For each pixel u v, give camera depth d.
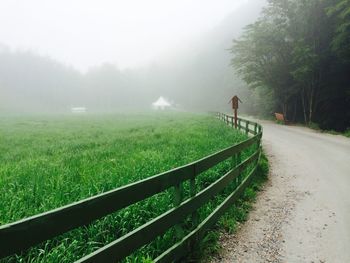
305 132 28.27
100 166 9.46
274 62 41.28
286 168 12.89
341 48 29.64
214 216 6.23
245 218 7.23
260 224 6.90
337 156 15.49
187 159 10.46
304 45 33.88
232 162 8.22
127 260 4.52
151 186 4.17
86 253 4.60
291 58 39.31
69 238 4.83
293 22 37.22
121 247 3.58
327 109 36.31
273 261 5.33
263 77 41.97
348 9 26.95
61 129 31.20
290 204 8.25
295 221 7.06
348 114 33.47
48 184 7.13
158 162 9.79
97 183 6.93
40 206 5.84
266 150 17.73
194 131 21.48
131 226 5.54
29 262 4.27
